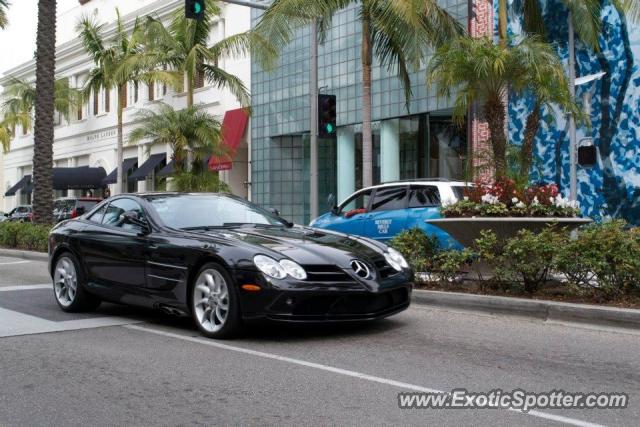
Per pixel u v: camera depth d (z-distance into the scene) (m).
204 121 21.58
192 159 22.12
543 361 5.75
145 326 7.38
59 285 8.48
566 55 17.03
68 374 5.42
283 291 6.01
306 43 25.59
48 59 20.14
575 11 15.09
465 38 11.78
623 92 16.00
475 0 18.89
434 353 6.02
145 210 7.61
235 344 6.37
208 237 6.78
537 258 8.24
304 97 25.75
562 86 11.66
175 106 32.53
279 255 6.25
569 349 6.23
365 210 12.83
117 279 7.59
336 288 6.15
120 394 4.86
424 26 14.49
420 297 8.87
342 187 24.50
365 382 5.08
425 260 9.26
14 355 6.07
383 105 22.41
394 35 14.66
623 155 16.03
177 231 7.13
